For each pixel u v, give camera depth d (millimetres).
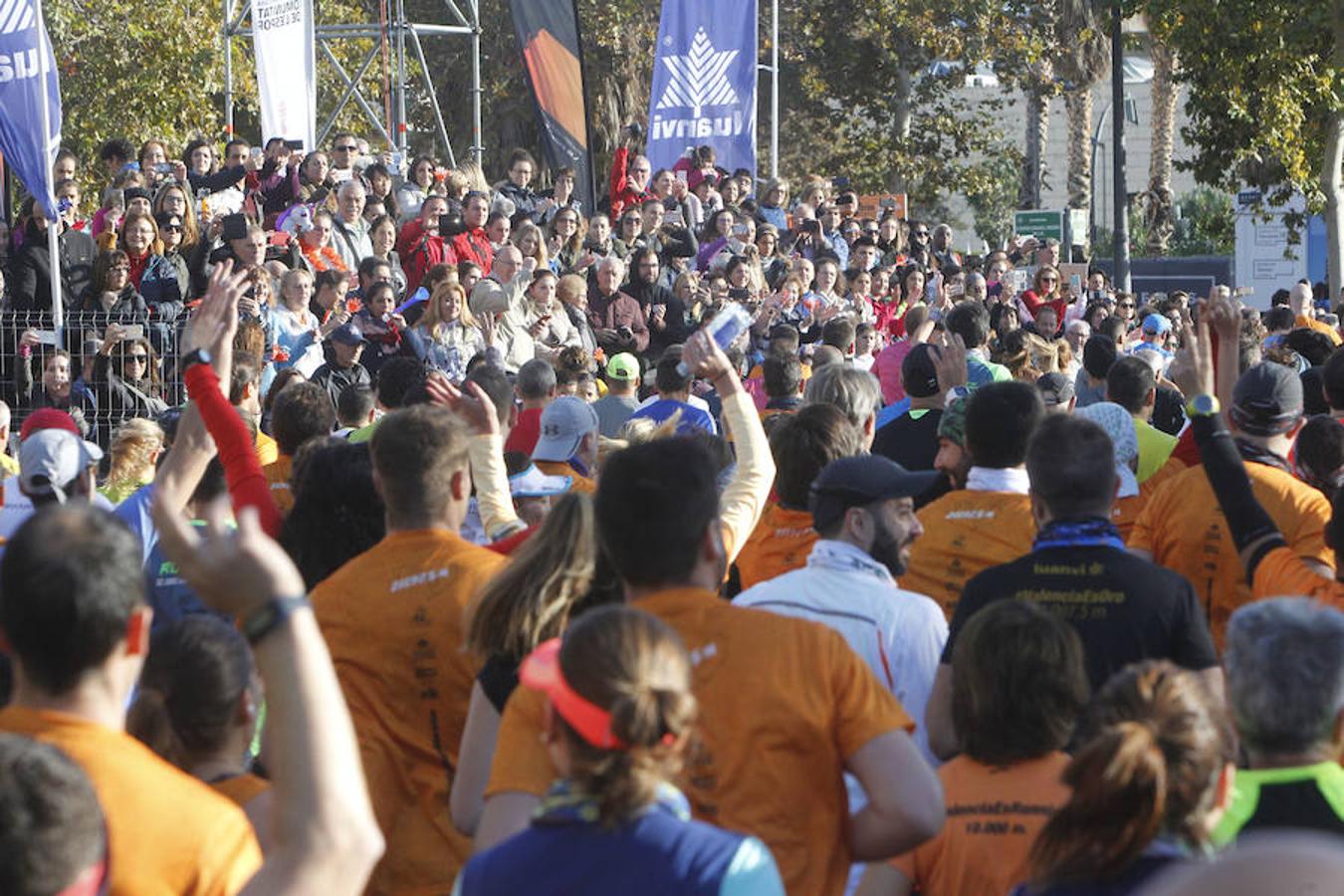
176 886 6945
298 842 6324
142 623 7113
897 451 19156
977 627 9492
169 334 30656
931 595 13570
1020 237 78812
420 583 10922
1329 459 15719
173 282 31922
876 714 8625
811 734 8547
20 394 30172
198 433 12000
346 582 11102
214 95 82125
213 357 11867
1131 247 129875
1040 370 30125
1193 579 14539
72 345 30672
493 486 12727
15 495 15164
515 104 99812
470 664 10750
